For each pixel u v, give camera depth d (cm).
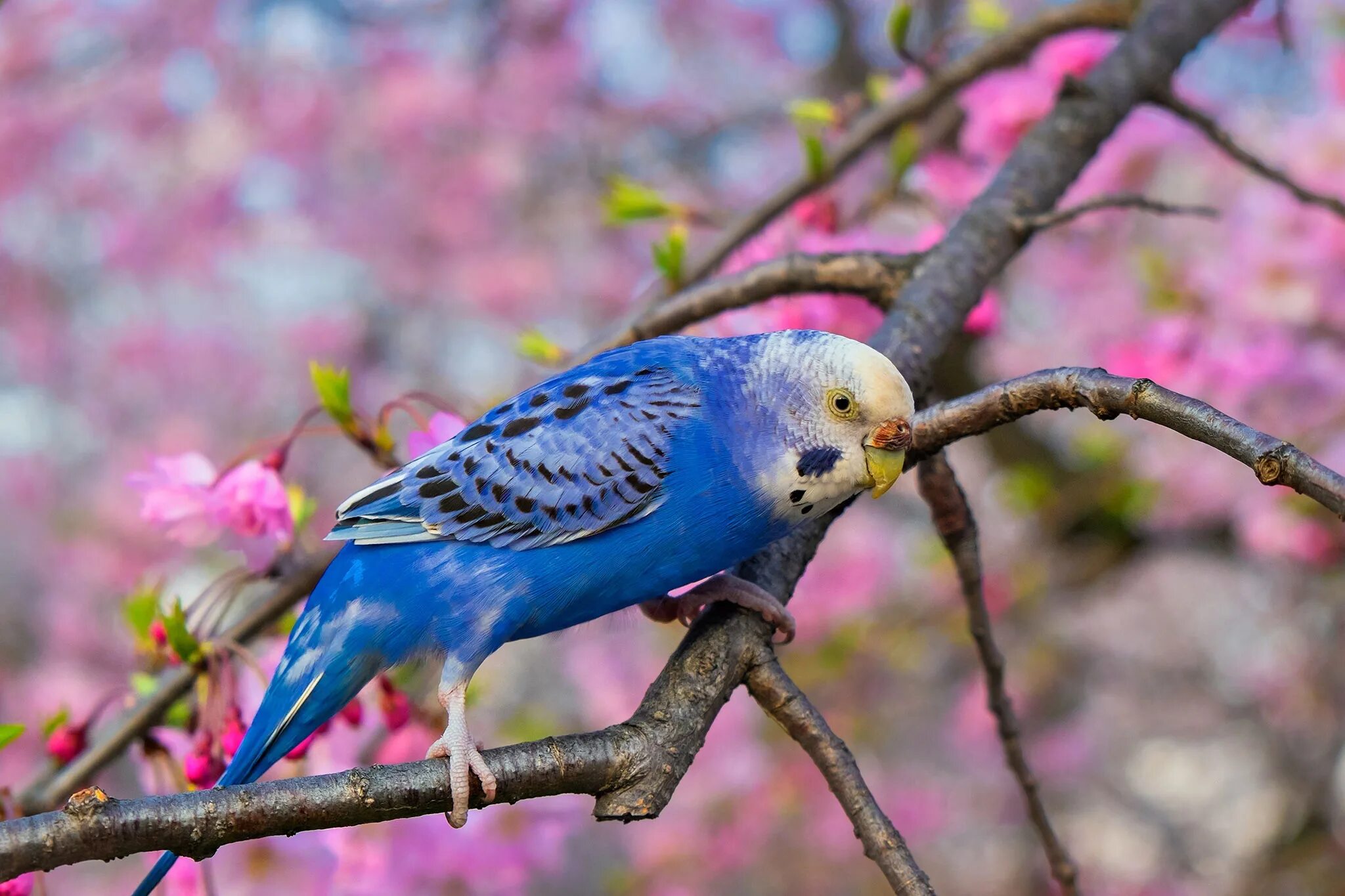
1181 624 1642
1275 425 1023
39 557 1656
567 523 443
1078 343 1328
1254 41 1241
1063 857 552
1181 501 1147
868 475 439
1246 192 1137
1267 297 1004
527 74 1609
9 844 320
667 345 467
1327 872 1373
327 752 632
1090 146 614
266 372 1730
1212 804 1838
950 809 1538
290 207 1644
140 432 1700
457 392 1706
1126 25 728
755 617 439
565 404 452
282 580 586
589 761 388
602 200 754
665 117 1675
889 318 528
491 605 445
